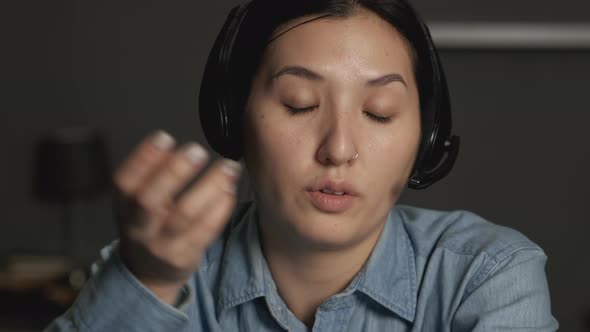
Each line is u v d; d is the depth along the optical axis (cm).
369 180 75
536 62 273
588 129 274
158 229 57
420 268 91
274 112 76
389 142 76
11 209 302
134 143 294
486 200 279
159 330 65
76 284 268
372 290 86
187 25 287
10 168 299
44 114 296
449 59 275
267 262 88
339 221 75
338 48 74
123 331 66
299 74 74
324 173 74
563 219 278
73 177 272
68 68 293
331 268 84
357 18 75
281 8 76
